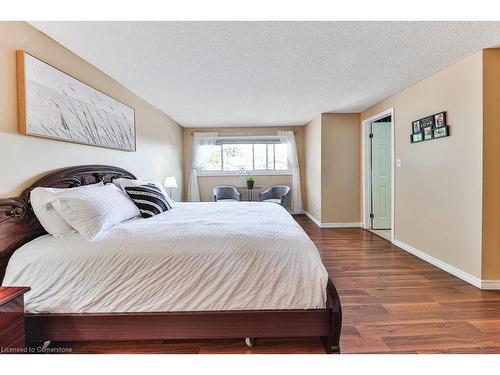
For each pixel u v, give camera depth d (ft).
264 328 5.38
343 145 16.96
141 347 5.72
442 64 9.18
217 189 20.17
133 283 5.35
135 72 9.54
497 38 7.37
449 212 9.56
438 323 6.51
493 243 8.25
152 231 6.16
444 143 9.73
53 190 6.36
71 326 5.33
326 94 12.59
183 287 5.38
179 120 18.35
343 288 8.45
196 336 5.40
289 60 8.68
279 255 5.49
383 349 5.57
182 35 7.05
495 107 8.12
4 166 5.74
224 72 9.66
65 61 7.62
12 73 5.96
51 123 6.91
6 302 4.14
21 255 5.46
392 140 13.00
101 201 6.65
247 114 16.72
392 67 9.40
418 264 10.52
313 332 5.37
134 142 11.87
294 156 21.13
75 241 5.69
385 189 16.49
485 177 8.19
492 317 6.75
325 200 17.12
